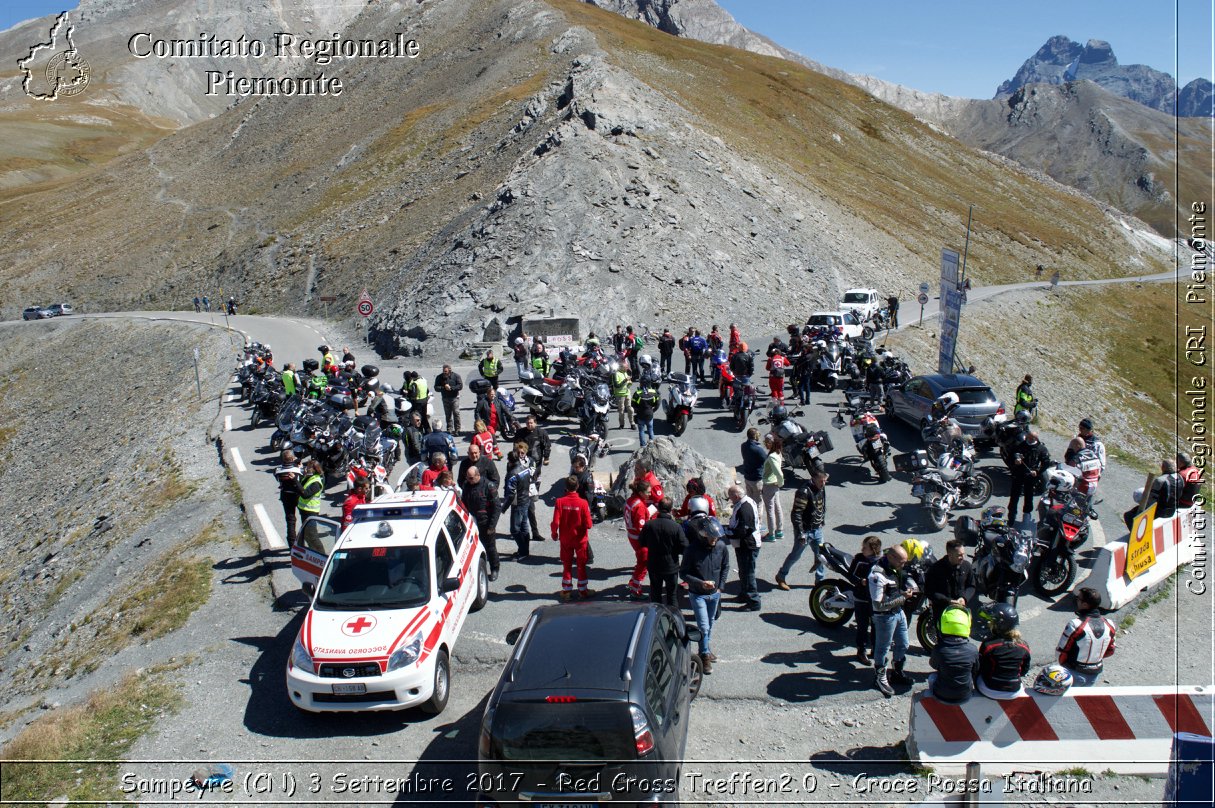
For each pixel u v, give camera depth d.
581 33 96.00
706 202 50.56
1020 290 69.81
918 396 21.27
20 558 25.33
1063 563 12.55
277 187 91.62
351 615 9.91
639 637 7.89
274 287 65.88
